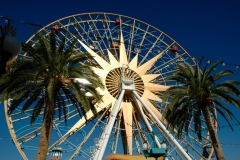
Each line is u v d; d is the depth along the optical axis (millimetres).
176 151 28906
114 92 31141
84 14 36906
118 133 28922
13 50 6297
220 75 23391
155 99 32875
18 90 18484
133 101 31391
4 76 17203
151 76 34062
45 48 18844
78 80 20578
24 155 27391
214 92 22766
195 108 24578
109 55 33406
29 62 18062
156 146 19938
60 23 35000
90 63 32188
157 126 31422
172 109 22359
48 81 18844
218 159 21062
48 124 17844
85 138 28438
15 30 6656
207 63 22922
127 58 36312
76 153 27469
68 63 19938
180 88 23688
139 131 30625
